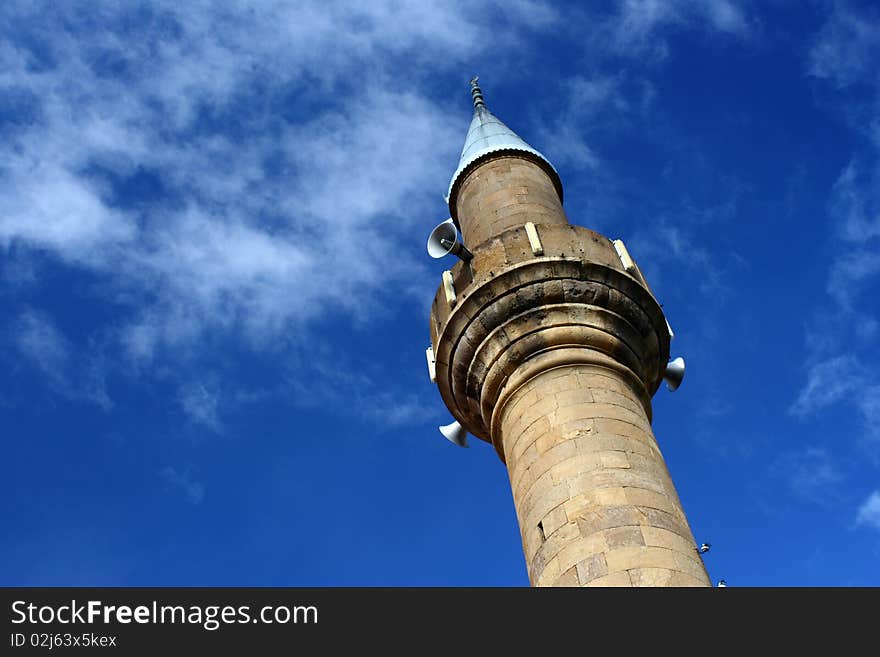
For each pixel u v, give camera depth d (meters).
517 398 18.56
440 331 20.47
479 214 23.92
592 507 15.70
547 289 19.41
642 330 20.06
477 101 28.97
